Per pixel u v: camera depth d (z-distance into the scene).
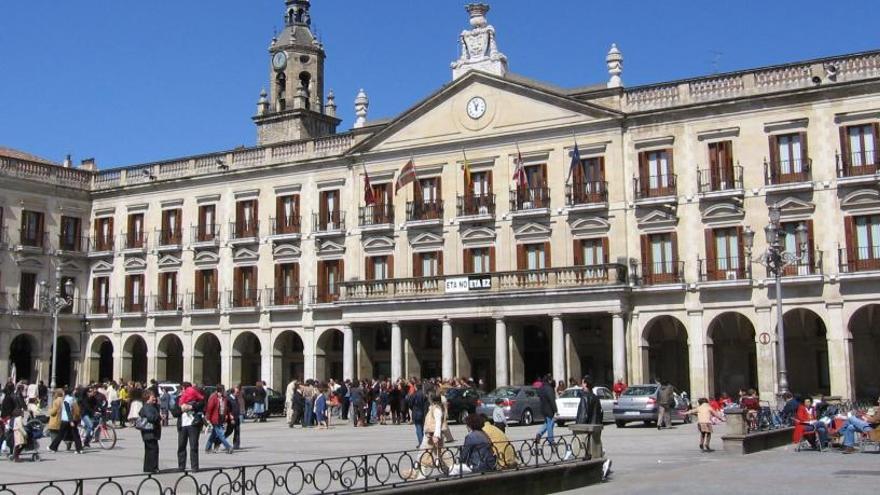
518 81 51.38
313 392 41.91
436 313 49.94
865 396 45.91
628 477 21.05
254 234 59.34
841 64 44.25
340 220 56.34
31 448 26.22
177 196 62.91
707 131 46.88
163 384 50.88
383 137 55.34
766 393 44.16
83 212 65.75
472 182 52.69
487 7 53.66
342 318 53.53
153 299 62.44
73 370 64.12
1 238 60.44
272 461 24.84
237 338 59.41
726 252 46.09
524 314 47.81
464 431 36.12
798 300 44.03
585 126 49.69
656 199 47.34
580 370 48.88
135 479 20.70
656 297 47.06
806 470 21.88
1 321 59.84
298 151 58.97
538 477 18.41
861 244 43.19
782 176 44.97
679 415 39.62
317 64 77.50
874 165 42.94
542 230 50.22
